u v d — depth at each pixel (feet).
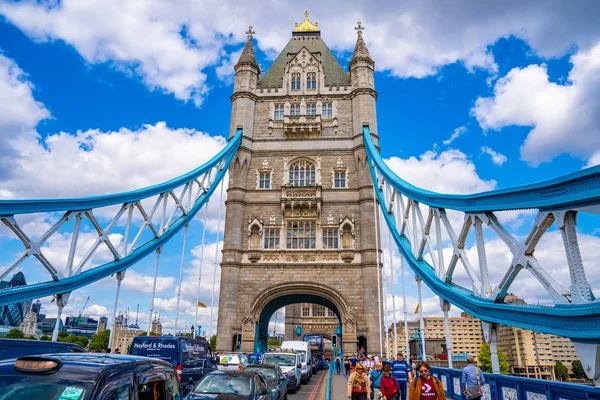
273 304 150.41
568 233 37.55
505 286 49.21
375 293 132.36
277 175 152.25
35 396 17.19
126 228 94.84
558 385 36.60
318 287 136.15
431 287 77.41
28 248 65.67
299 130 156.04
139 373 21.18
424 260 87.66
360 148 150.51
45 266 70.03
